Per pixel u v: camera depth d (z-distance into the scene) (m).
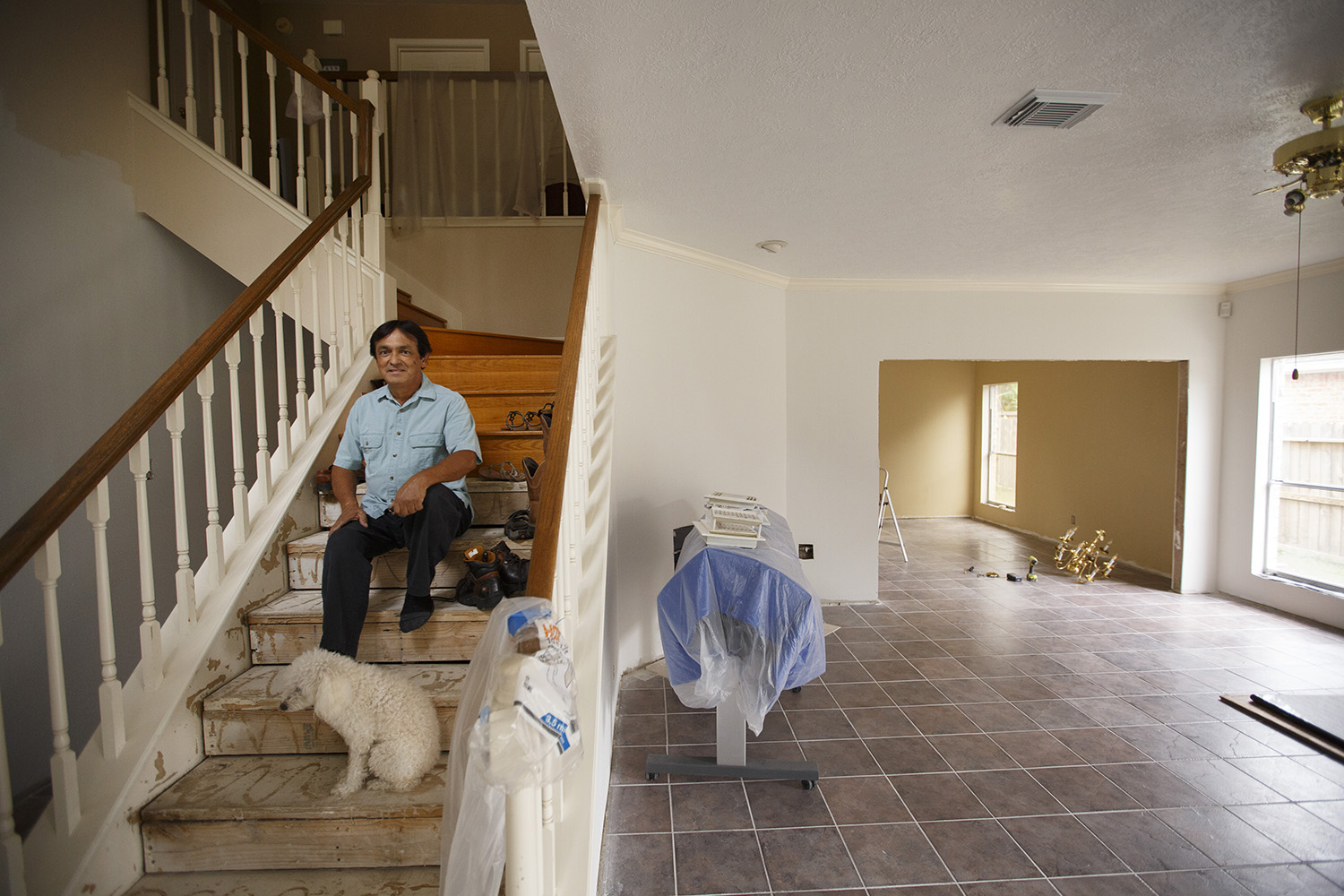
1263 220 3.29
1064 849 2.08
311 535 2.21
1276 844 2.09
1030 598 5.00
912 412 8.96
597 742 1.65
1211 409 4.94
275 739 1.67
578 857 1.30
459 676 1.80
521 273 3.90
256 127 4.74
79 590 2.42
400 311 3.14
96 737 1.43
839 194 2.92
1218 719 2.97
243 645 1.84
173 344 2.93
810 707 3.12
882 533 7.76
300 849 1.46
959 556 6.53
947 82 1.93
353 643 1.75
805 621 2.11
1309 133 2.24
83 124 2.51
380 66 4.98
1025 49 1.75
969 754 2.68
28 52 2.29
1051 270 4.40
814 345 4.72
